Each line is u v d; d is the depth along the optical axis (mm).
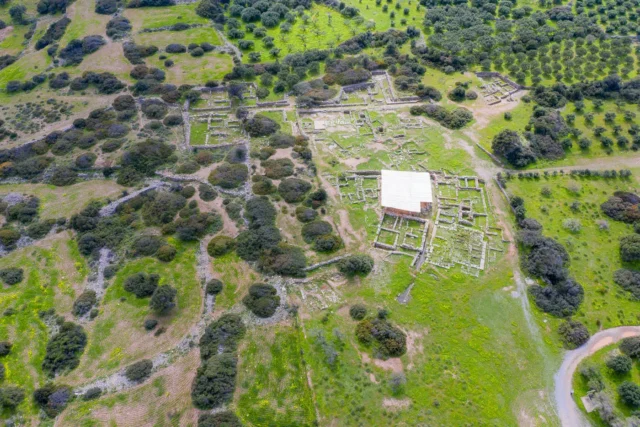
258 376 64188
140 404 61656
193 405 61312
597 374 63188
